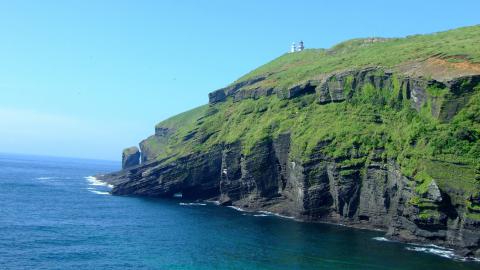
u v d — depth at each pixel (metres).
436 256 76.50
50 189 168.38
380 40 177.88
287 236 90.38
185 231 94.44
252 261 70.75
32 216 105.38
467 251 77.88
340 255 75.31
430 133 92.00
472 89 90.44
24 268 63.47
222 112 170.38
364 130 108.88
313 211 109.69
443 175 84.94
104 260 69.31
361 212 103.00
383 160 100.19
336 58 159.12
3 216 102.62
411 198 86.81
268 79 168.62
